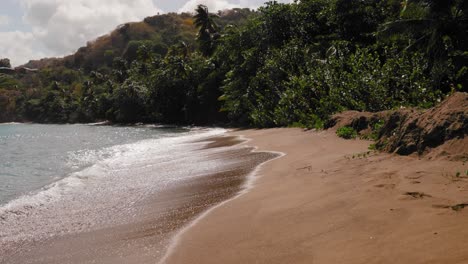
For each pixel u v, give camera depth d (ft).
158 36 552.00
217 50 165.68
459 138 22.56
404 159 24.76
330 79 73.05
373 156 28.04
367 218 15.89
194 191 28.78
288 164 32.81
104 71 480.23
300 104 81.25
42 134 165.68
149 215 23.58
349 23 98.43
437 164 21.70
